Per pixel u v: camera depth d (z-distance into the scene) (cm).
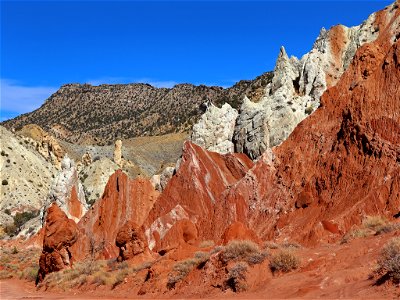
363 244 2178
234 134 5522
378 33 5209
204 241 3900
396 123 3462
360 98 3781
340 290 1723
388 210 2964
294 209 3853
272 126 5062
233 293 2236
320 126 4300
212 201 4956
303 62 5588
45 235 4600
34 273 5409
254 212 4209
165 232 4759
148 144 19900
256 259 2353
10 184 12594
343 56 5481
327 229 3019
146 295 2850
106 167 13075
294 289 1938
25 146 15188
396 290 1508
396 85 3647
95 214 5828
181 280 2730
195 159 5247
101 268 4119
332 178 3694
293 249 2706
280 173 4288
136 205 5769
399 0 5188
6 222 11138
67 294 3662
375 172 3356
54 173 15025
